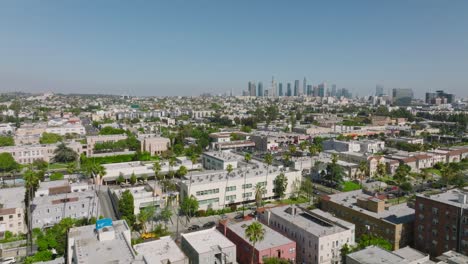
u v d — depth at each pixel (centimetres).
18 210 12206
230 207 14950
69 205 13088
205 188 14538
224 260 8700
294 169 17712
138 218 12238
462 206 9494
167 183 16375
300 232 10231
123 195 12756
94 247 7519
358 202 12300
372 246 8425
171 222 13262
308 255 9888
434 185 18025
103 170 16838
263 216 12100
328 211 13138
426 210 10388
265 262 8438
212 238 9512
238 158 19888
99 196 16025
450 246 9706
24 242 11438
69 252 7981
